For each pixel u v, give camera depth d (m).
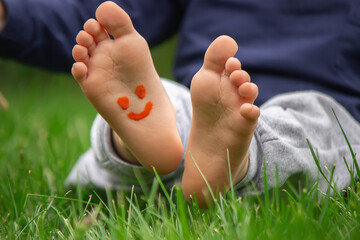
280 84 1.11
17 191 1.03
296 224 0.83
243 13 1.17
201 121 0.89
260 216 0.89
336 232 0.84
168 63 4.00
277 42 1.14
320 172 0.94
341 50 1.11
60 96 2.63
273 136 0.93
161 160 0.91
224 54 0.87
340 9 1.12
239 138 0.88
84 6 1.19
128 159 0.94
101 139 0.95
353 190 0.92
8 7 1.12
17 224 0.93
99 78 0.90
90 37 0.89
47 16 1.15
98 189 1.02
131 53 0.89
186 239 0.83
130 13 1.23
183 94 1.01
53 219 0.96
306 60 1.11
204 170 0.89
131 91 0.91
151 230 0.86
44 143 1.37
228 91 0.87
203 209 0.92
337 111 1.04
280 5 1.15
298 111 1.01
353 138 1.04
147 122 0.91
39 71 3.58
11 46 1.14
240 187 0.93
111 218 0.89
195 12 1.21
